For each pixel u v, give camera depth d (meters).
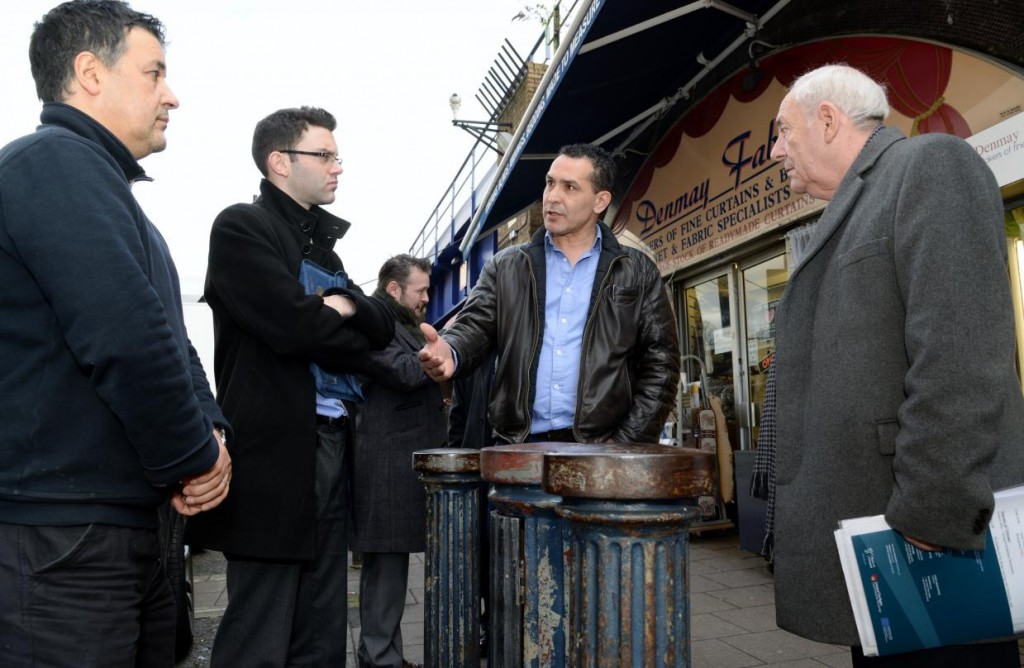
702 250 6.84
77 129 1.62
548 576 1.58
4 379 1.46
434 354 2.43
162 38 1.81
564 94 5.96
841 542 1.49
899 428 1.54
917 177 1.54
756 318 6.55
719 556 5.81
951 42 4.19
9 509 1.42
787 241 5.73
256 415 2.12
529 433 2.60
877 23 4.69
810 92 1.85
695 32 5.77
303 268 2.34
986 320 1.42
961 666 1.53
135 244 1.53
